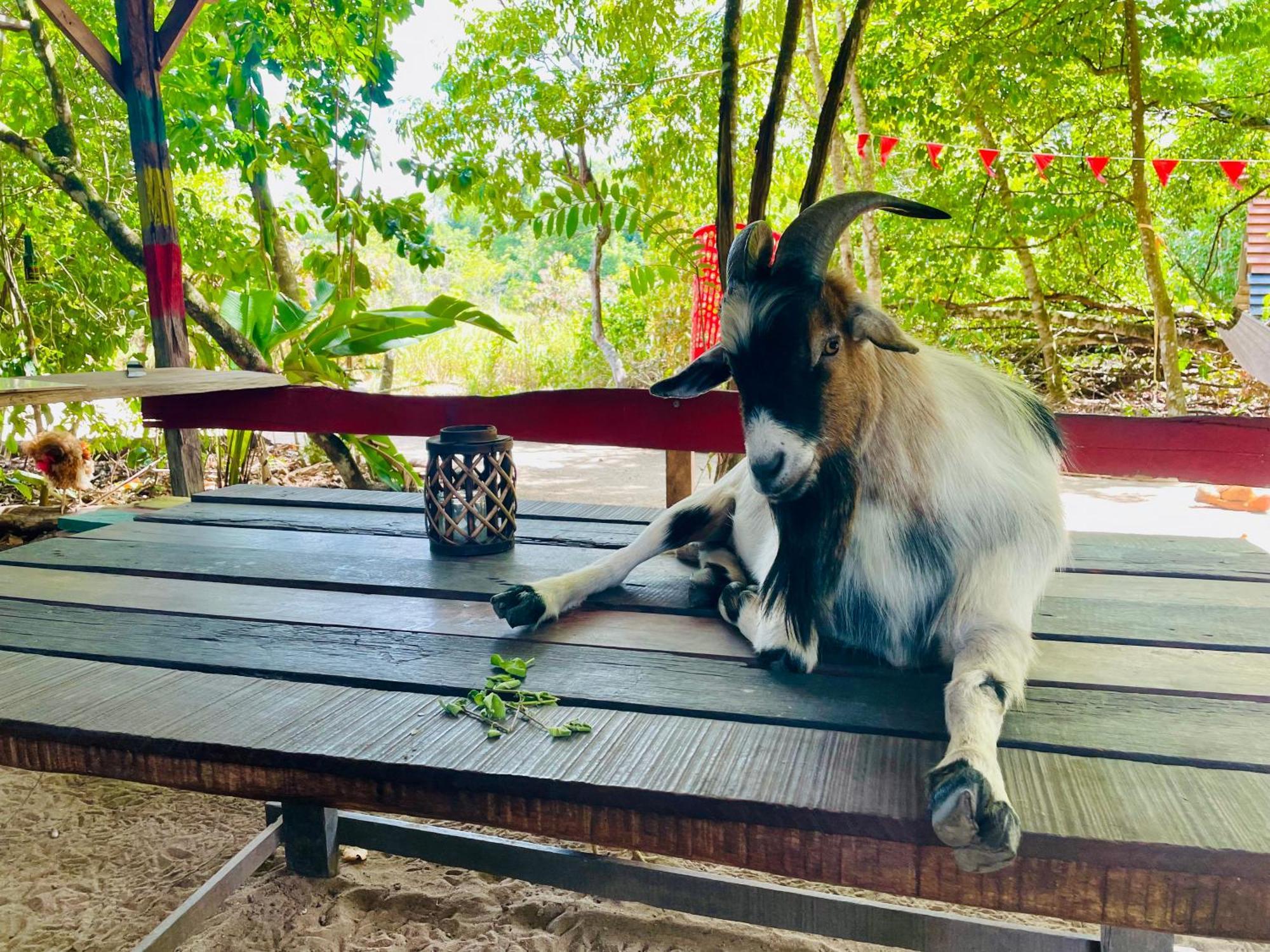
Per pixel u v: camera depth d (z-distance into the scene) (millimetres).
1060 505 1827
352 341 5586
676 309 12609
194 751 1633
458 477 2641
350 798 1604
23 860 2580
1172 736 1583
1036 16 7484
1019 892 1343
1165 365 8461
